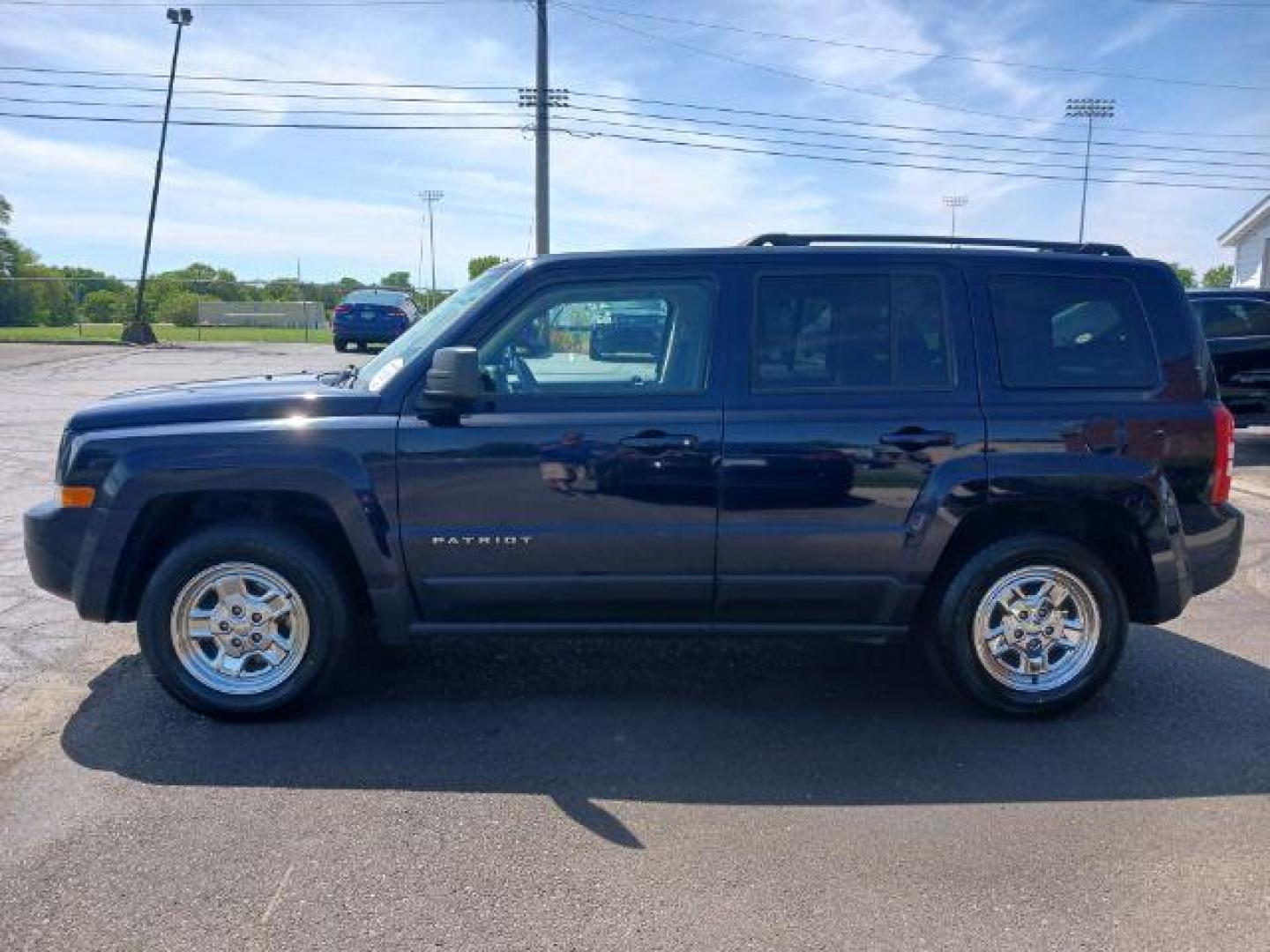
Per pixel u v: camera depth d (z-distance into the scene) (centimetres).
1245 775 393
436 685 480
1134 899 307
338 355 2583
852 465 423
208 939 284
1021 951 281
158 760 398
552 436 420
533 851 334
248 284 3981
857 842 341
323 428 422
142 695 461
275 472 418
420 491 421
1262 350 1123
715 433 422
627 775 390
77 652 512
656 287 436
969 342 436
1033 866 326
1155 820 357
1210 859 330
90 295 3728
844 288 437
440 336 434
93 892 306
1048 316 443
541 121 3000
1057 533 444
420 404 426
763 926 292
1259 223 2748
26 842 335
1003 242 468
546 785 382
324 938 285
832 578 432
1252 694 476
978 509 433
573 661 512
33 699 455
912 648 536
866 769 397
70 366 2156
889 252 441
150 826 346
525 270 437
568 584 430
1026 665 444
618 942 285
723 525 425
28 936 284
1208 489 444
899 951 281
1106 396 438
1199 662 518
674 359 435
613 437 420
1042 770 397
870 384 433
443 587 429
